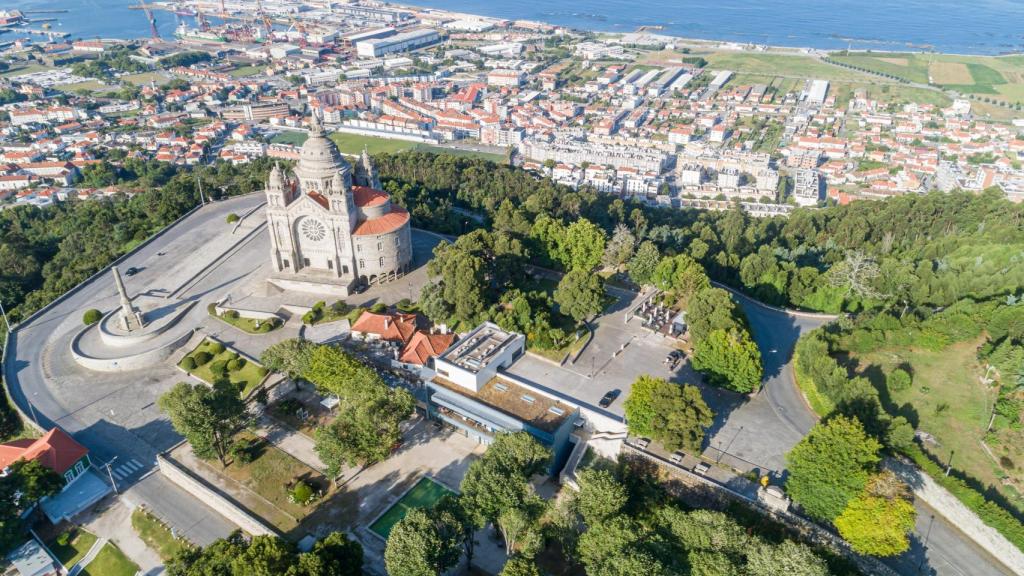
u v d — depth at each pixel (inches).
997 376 5388.8
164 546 4896.7
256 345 7047.2
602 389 5984.3
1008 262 7568.9
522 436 4803.2
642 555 3769.7
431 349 6594.5
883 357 5949.8
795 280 7578.7
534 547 4092.0
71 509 5157.5
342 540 4178.2
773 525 4534.9
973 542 4402.1
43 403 6392.7
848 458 4377.5
